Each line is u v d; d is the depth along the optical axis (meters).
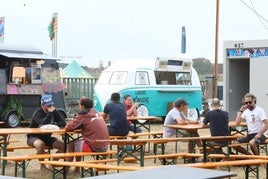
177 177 3.93
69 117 25.20
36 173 10.94
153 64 24.31
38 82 22.05
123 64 24.08
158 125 23.50
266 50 16.62
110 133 12.25
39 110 11.41
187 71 25.47
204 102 27.97
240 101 17.92
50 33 29.92
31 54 22.08
